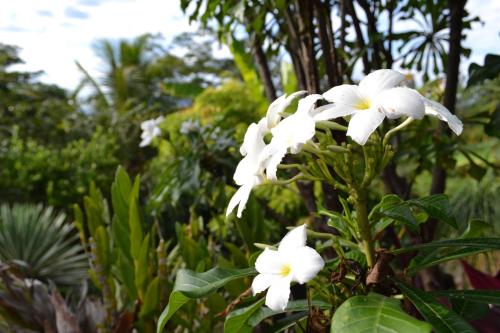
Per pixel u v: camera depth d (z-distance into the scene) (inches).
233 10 29.1
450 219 14.2
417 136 34.3
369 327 11.0
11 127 201.8
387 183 32.3
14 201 106.7
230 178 41.5
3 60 242.2
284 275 13.5
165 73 290.5
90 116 221.3
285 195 64.4
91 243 35.7
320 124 14.1
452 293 14.0
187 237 34.3
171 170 42.4
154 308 31.9
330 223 17.5
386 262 14.2
